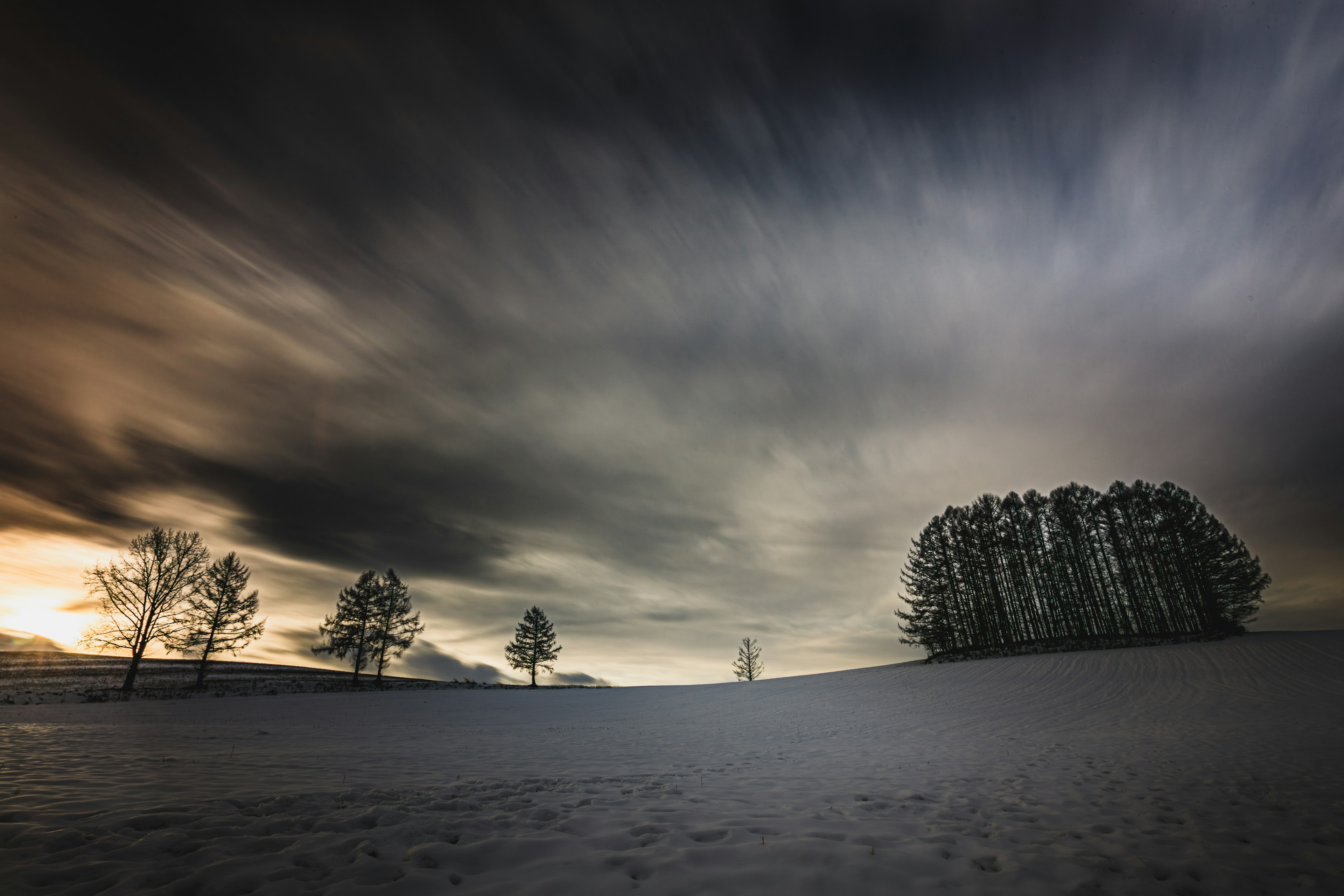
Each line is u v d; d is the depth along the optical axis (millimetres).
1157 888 4059
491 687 47125
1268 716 14555
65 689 29609
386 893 3586
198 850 4363
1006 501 46938
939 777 8688
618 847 4656
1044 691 22062
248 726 16438
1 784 6441
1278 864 4566
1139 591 42156
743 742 14414
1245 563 36062
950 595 44188
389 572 43125
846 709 21828
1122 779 8328
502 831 5102
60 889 3557
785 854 4438
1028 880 4094
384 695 32594
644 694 36094
